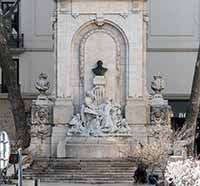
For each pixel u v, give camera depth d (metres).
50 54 71.94
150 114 56.66
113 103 56.69
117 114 56.28
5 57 56.91
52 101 57.75
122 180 49.94
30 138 57.41
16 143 54.19
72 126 56.34
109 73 57.56
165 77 71.44
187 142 53.69
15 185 44.50
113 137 55.12
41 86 57.88
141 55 57.59
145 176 48.66
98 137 54.91
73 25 57.81
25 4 72.38
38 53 72.00
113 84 57.53
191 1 71.81
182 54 71.69
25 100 71.38
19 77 71.94
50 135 56.81
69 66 57.75
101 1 57.62
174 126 70.44
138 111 56.47
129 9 57.59
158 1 71.94
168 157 48.19
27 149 55.69
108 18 57.56
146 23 58.19
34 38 72.06
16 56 72.00
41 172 51.38
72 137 55.69
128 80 57.41
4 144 32.50
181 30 71.81
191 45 71.62
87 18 57.72
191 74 71.44
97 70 57.31
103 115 55.88
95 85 57.12
